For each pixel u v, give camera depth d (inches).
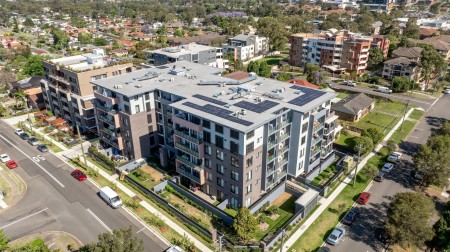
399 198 2124.8
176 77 3410.4
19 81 5137.8
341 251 2112.5
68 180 2918.3
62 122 3996.1
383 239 2191.2
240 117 2343.8
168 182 2795.3
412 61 5546.3
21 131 3796.8
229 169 2391.7
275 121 2426.2
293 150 2694.4
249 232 2110.0
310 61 6594.5
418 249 2142.0
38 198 2669.8
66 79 3754.9
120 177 2930.6
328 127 2947.8
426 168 2625.5
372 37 6688.0
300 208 2410.2
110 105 3154.5
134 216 2459.4
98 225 2363.4
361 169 3029.0
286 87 3075.8
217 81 3171.8
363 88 5285.4
